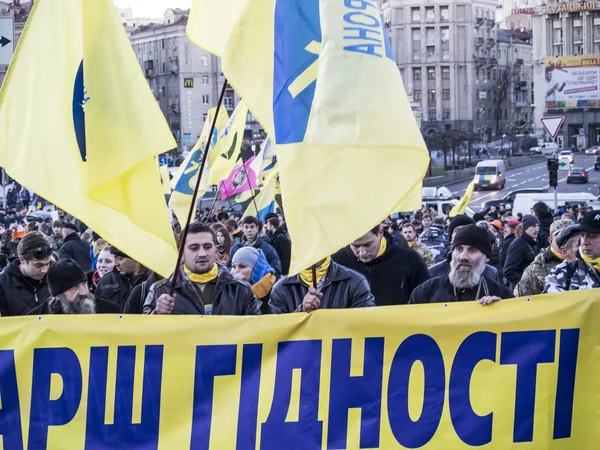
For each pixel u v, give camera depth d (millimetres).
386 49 4402
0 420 4531
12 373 4547
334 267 5660
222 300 5598
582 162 91500
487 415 4684
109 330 4574
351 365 4648
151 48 115438
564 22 123562
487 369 4703
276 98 4520
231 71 4625
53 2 4684
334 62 4324
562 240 6184
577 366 4734
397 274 6613
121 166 4488
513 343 4707
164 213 4633
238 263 7062
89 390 4566
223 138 12164
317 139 4285
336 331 4641
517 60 133625
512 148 104750
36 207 34562
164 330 4594
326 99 4305
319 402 4629
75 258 11219
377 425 4645
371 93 4312
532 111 137875
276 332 4625
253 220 10547
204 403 4598
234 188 16672
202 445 4586
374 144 4277
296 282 5672
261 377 4621
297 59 4539
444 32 119250
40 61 4672
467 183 79062
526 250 9109
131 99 4527
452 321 4688
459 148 89688
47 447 4543
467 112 121250
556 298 4738
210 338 4605
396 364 4664
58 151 4617
